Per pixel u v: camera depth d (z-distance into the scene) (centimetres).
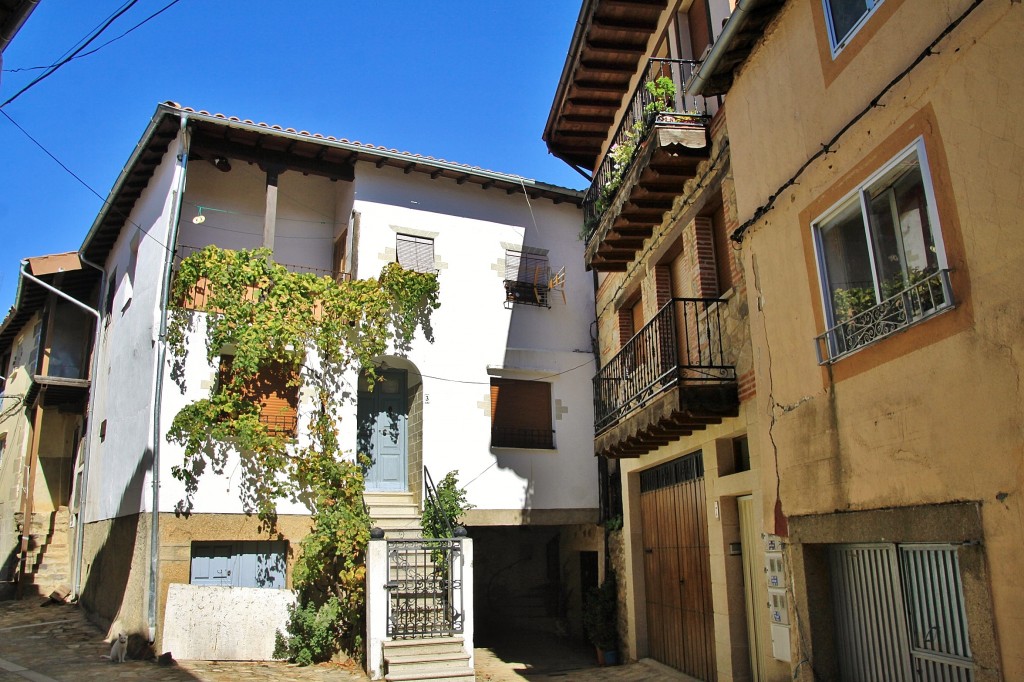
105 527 1495
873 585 659
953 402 538
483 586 1819
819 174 700
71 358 1956
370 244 1539
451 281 1602
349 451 1412
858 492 640
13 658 1144
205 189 1552
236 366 1326
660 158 993
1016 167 486
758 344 812
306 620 1218
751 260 828
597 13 1217
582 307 1730
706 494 1032
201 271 1352
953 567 566
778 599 776
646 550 1279
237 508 1303
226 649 1186
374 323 1471
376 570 1162
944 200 544
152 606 1203
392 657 1102
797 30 743
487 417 1563
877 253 622
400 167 1594
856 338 649
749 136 837
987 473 506
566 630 1686
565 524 1641
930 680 586
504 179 1656
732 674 938
